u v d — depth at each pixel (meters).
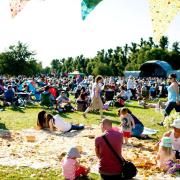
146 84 37.59
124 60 111.69
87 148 10.67
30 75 97.38
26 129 13.62
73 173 7.52
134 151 10.40
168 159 8.43
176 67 103.25
